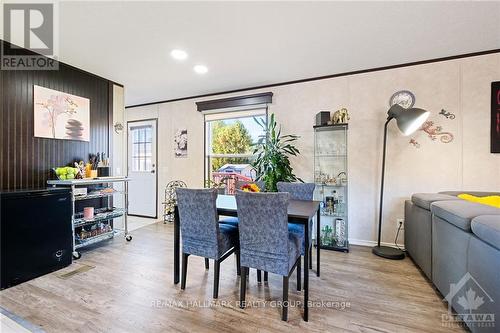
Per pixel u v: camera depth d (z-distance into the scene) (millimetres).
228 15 2051
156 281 2262
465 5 1927
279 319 1705
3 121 2463
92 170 3133
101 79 3500
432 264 2088
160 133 4875
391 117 2789
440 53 2770
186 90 4125
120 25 2191
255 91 3945
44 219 2416
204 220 1993
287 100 3703
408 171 3035
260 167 3531
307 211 1925
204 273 2441
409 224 2738
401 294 2023
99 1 1860
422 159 2973
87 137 3281
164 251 3053
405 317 1718
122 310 1803
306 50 2691
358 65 3100
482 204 1820
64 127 3008
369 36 2395
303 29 2268
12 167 2529
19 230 2227
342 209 3293
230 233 2209
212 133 4445
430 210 2125
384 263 2660
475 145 2758
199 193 1959
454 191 2736
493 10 1983
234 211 2004
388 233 3133
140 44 2547
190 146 4566
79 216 3090
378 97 3172
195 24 2184
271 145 3408
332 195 3377
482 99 2725
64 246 2582
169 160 4789
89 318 1706
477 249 1403
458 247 1624
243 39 2451
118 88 3777
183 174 4641
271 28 2248
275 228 1708
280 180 3328
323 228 3301
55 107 2912
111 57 2852
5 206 2145
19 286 2168
